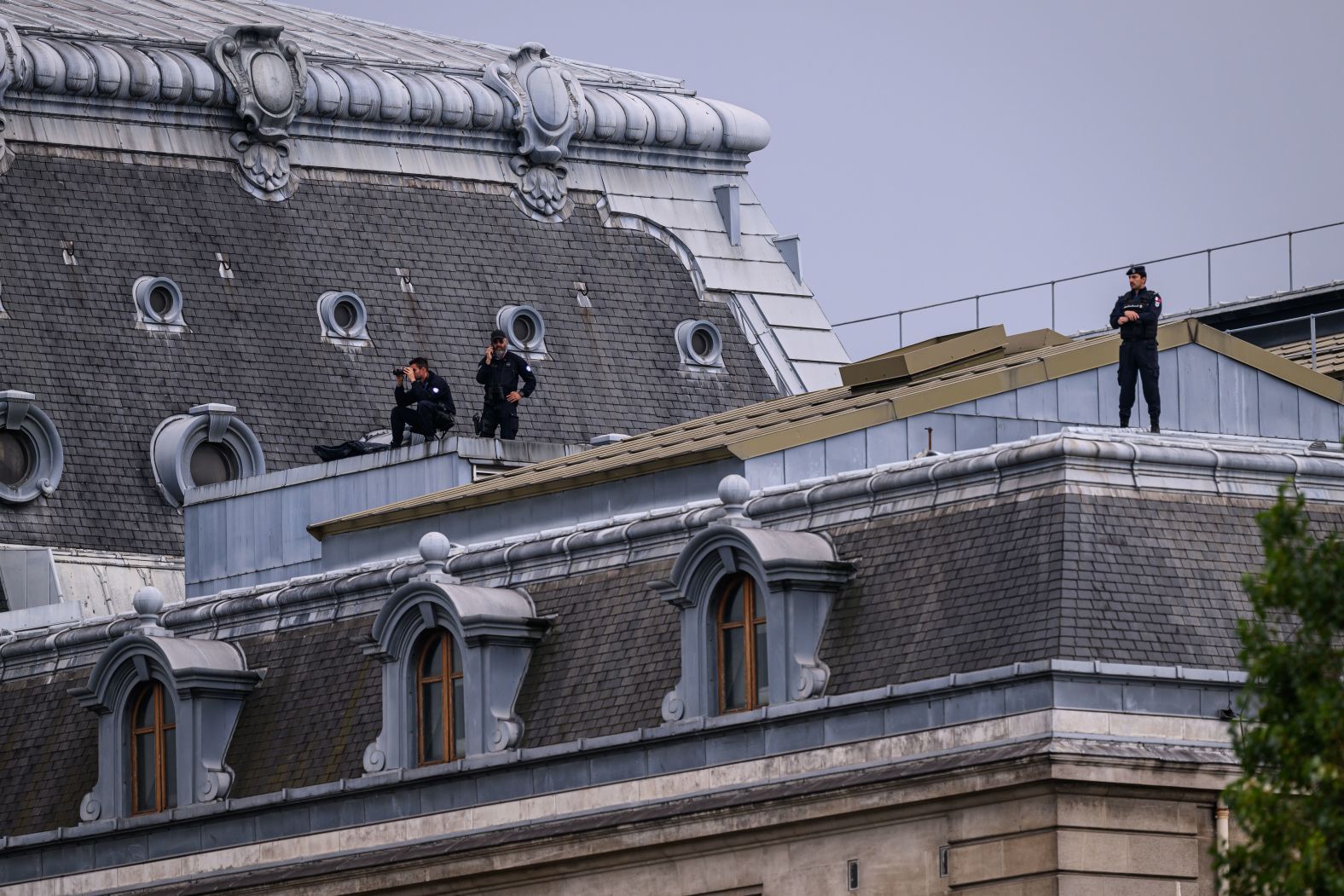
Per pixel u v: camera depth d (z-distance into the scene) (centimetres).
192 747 18362
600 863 16550
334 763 17862
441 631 17500
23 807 19138
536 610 17375
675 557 16938
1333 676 12431
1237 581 15562
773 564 15962
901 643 15650
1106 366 19200
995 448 15875
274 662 18500
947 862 15262
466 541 19738
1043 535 15412
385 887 17350
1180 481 15750
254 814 17988
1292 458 16062
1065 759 14875
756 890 15962
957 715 15275
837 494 16300
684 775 16275
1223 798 12644
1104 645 15112
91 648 19400
